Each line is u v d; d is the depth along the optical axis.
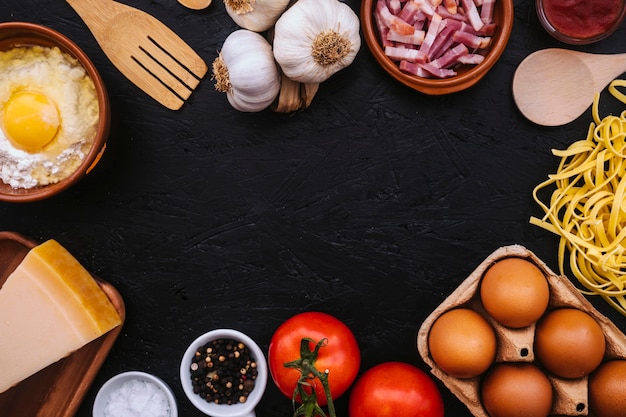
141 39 0.68
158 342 0.71
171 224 0.70
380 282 0.70
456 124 0.69
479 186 0.69
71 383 0.70
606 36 0.67
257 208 0.70
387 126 0.69
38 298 0.67
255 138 0.70
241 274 0.70
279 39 0.63
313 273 0.70
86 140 0.67
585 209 0.67
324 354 0.63
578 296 0.62
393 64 0.66
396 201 0.70
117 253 0.71
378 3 0.66
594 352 0.60
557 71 0.68
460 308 0.63
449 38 0.67
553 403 0.63
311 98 0.67
